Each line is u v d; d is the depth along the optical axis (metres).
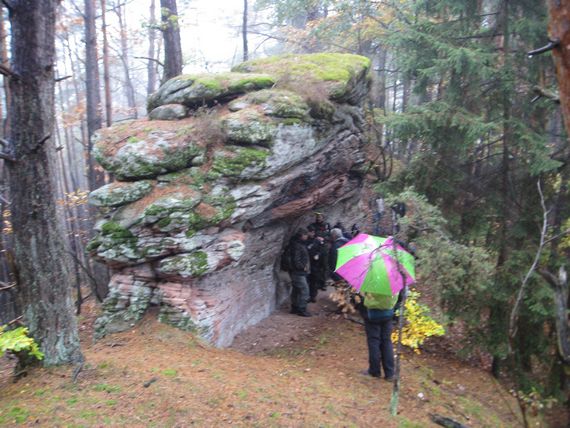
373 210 11.85
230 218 7.40
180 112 8.26
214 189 7.32
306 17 22.23
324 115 8.66
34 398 4.62
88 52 14.32
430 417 5.78
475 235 9.15
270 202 8.34
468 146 9.01
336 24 16.70
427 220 7.77
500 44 9.91
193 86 8.38
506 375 8.81
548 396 8.06
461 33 9.52
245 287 8.89
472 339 8.68
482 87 9.48
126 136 7.61
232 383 5.48
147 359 5.95
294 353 7.88
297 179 8.93
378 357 6.66
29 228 4.94
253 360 6.93
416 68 9.79
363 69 10.07
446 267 7.64
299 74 8.95
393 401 5.49
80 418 4.31
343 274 5.81
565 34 3.14
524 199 9.20
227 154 7.48
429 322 7.14
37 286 5.04
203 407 4.77
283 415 4.89
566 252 9.00
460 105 9.39
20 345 4.38
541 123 9.43
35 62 4.71
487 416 6.36
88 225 16.58
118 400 4.71
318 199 10.27
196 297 7.35
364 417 5.28
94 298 13.71
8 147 4.88
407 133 9.37
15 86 4.73
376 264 5.60
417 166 9.71
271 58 10.04
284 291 10.81
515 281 8.19
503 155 9.25
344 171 10.80
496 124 8.63
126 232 6.91
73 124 20.66
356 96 10.28
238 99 8.20
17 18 4.64
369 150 12.60
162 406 4.69
